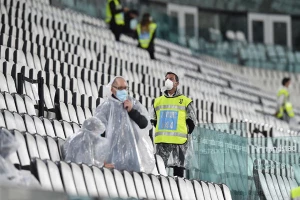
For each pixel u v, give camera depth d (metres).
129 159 35.56
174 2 102.50
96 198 25.58
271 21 110.00
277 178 43.94
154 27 76.50
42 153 33.50
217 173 42.28
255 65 102.31
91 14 87.75
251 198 43.38
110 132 35.34
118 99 35.66
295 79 103.62
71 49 61.03
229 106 68.88
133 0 97.50
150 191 35.75
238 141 43.06
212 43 100.25
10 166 28.86
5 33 54.94
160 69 74.00
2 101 37.31
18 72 42.94
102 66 59.47
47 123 37.38
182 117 39.59
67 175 31.95
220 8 107.50
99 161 34.41
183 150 39.41
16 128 35.06
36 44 53.00
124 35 80.38
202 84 76.12
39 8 71.44
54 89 44.75
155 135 39.81
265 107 84.81
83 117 43.06
